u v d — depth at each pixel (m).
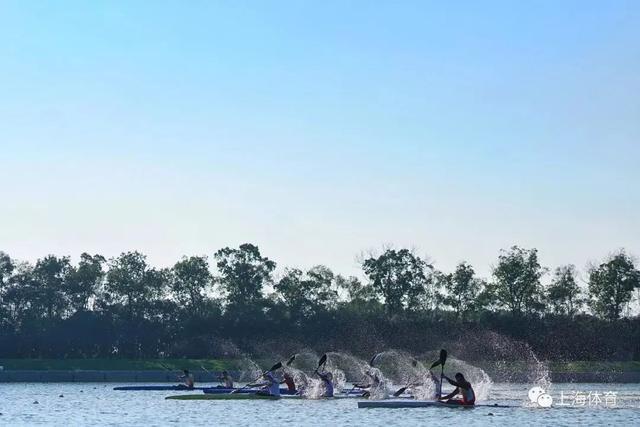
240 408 80.88
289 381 96.50
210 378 175.00
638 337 193.50
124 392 117.19
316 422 68.56
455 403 80.50
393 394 94.44
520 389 125.12
